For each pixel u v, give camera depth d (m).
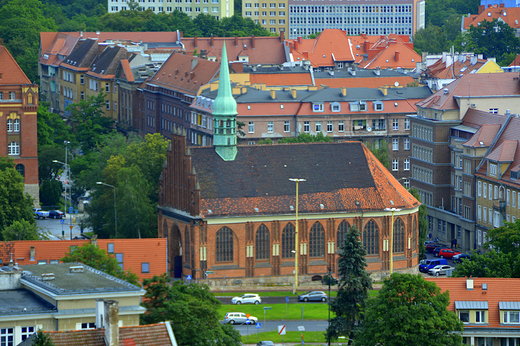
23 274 192.50
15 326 172.38
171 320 196.25
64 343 150.62
